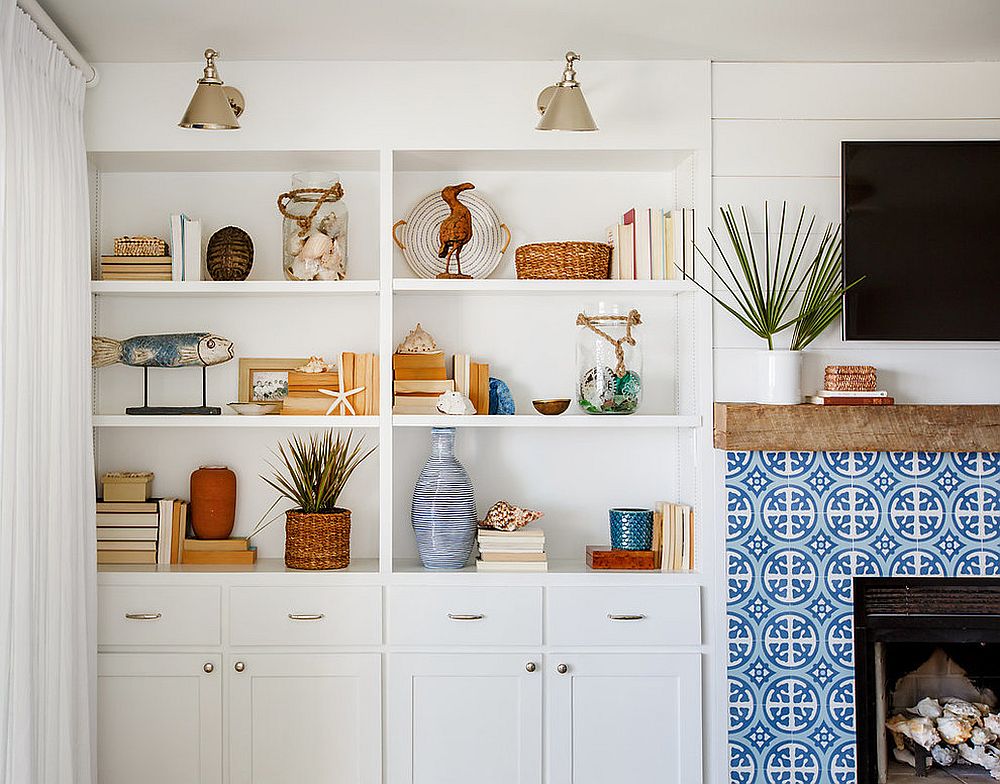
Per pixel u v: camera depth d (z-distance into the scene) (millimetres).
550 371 3650
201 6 2850
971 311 3285
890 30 3082
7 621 2451
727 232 3332
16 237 2516
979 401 3373
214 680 3219
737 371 3328
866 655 3275
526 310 3648
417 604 3236
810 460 3264
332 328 3621
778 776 3244
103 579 3221
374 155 3363
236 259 3367
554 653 3246
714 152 3338
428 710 3227
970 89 3363
